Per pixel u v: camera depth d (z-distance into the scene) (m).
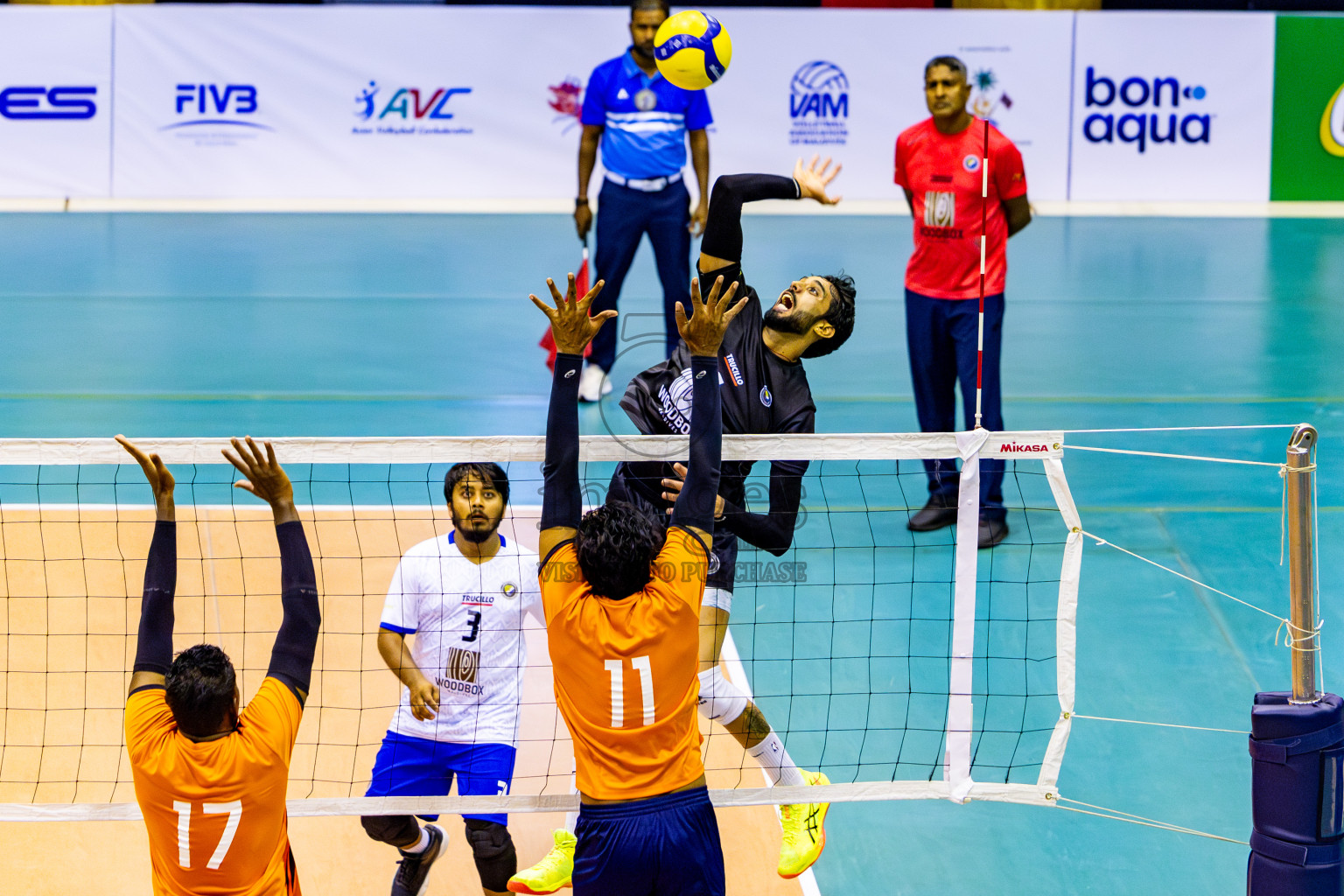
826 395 23.08
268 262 31.08
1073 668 10.58
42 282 29.25
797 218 35.59
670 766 8.87
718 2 37.62
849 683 14.66
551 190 35.91
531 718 14.01
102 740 13.60
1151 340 26.22
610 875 8.73
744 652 15.21
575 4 37.53
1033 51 35.66
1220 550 17.47
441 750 10.95
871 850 12.30
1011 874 11.96
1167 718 14.05
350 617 15.39
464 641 10.94
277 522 9.40
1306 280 30.73
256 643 15.00
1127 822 12.60
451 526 17.14
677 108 21.28
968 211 17.19
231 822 8.40
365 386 22.95
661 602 8.87
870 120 35.69
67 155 35.34
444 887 11.88
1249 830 12.45
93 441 9.74
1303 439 9.70
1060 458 10.23
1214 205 36.69
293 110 35.38
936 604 16.22
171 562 9.19
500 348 25.25
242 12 34.88
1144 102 36.12
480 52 35.19
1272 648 15.28
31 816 10.28
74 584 15.88
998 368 17.67
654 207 21.44
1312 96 36.38
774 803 10.59
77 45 34.94
